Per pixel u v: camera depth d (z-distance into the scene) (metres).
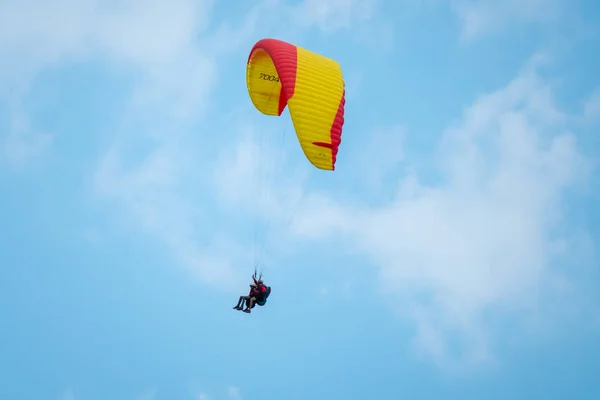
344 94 79.44
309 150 74.31
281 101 90.38
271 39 83.38
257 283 80.25
